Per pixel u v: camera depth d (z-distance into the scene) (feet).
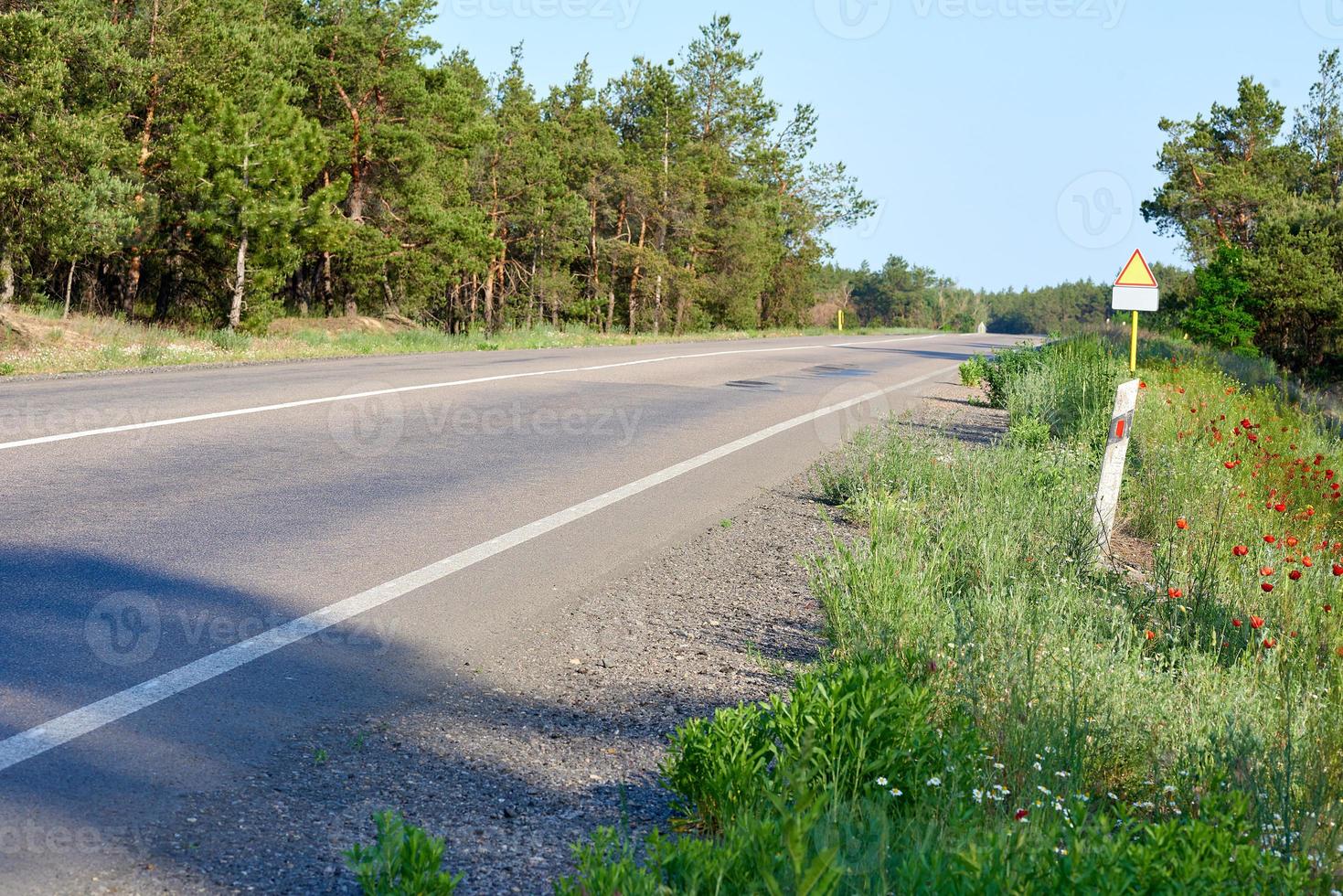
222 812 11.09
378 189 145.48
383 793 11.88
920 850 9.19
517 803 11.91
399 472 31.07
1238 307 158.71
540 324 142.00
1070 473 32.94
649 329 223.51
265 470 30.07
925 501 29.04
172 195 107.34
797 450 39.32
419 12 138.41
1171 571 23.13
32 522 22.62
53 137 90.17
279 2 141.38
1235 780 12.75
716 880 8.68
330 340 98.43
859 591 19.02
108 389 46.50
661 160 221.05
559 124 204.23
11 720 12.85
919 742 11.90
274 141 102.01
